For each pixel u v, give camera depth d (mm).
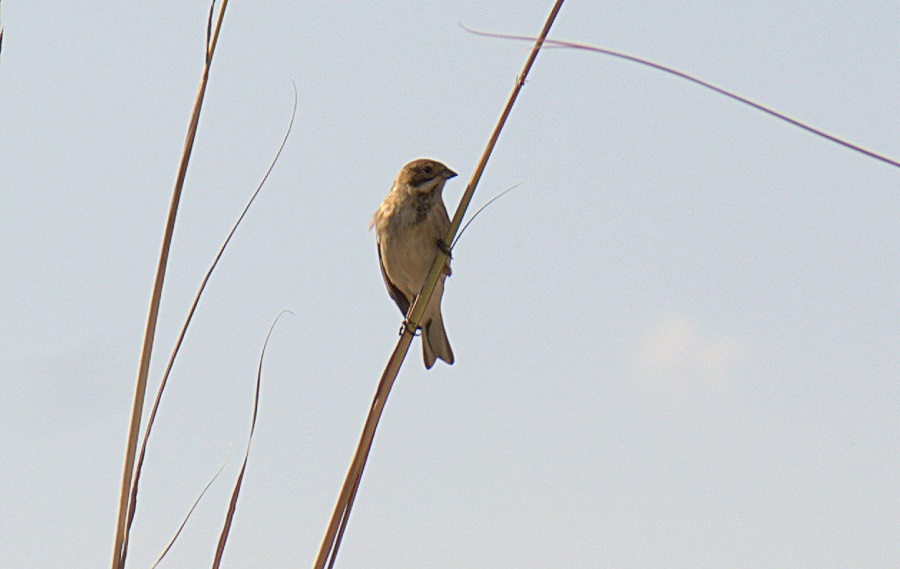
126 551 5523
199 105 5848
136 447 5625
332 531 5957
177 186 5797
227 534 5883
